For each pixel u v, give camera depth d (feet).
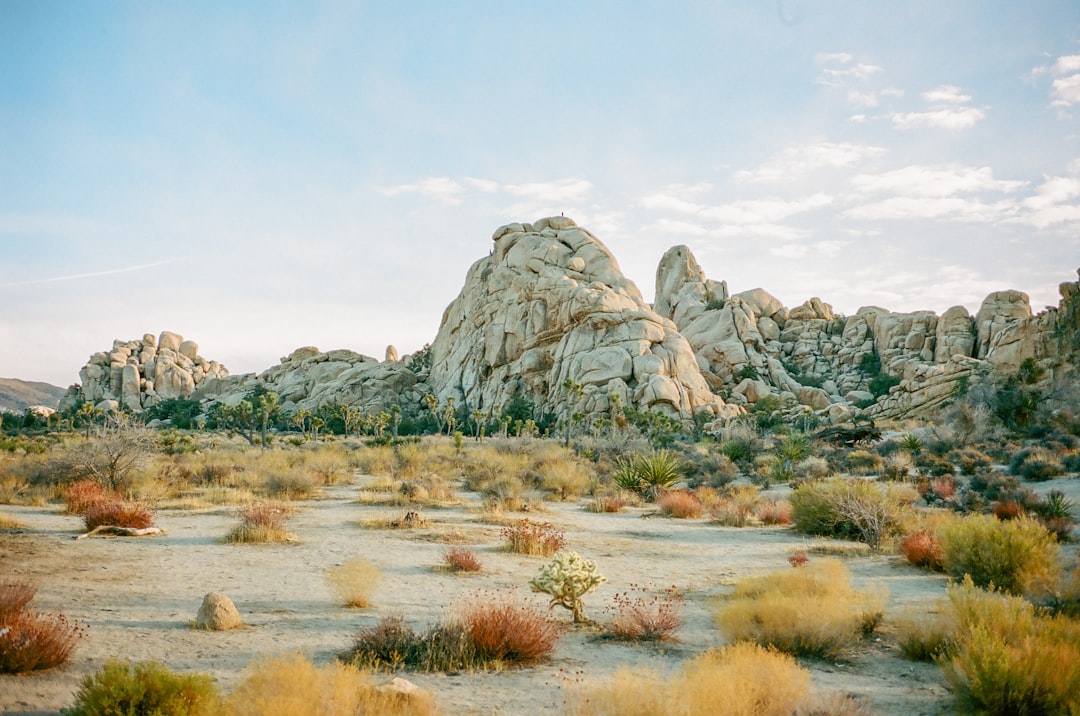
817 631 28.58
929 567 49.44
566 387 363.76
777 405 378.94
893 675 26.35
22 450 160.15
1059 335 273.95
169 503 73.77
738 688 19.54
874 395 471.21
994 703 21.24
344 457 153.99
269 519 56.85
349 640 29.09
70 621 30.14
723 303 545.44
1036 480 108.58
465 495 93.76
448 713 21.08
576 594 34.06
